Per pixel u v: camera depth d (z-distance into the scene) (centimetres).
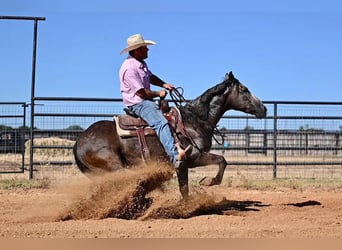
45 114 1562
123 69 950
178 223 879
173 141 928
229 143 1764
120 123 953
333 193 1350
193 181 1468
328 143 1648
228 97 1010
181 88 1004
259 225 866
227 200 1180
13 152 1642
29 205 1102
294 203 1163
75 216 938
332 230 824
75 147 965
